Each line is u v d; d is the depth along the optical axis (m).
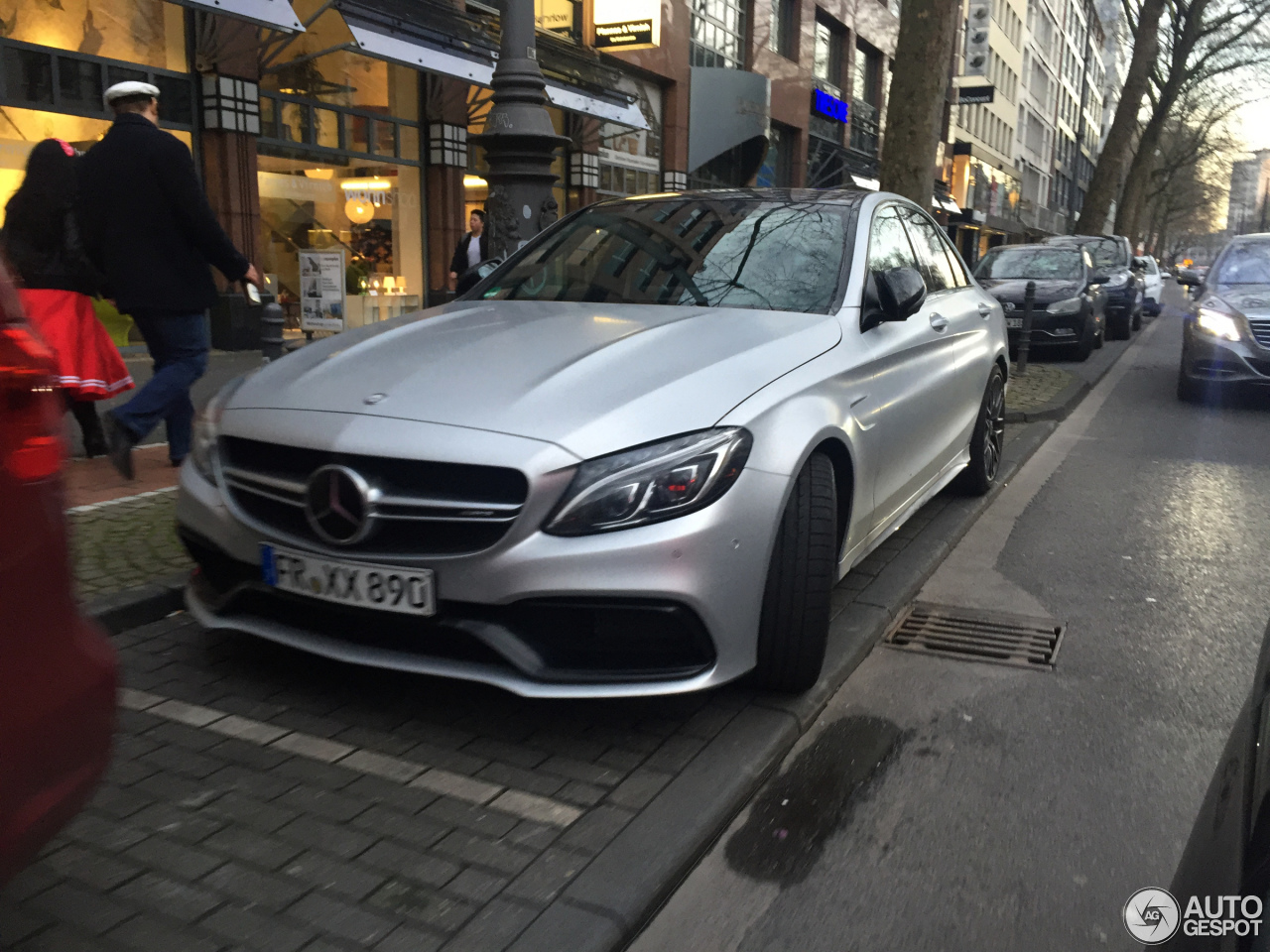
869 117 32.84
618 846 2.45
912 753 3.08
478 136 6.62
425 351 3.35
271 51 12.90
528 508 2.71
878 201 4.63
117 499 5.18
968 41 41.78
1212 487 6.67
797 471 3.02
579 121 18.33
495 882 2.32
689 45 21.59
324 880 2.32
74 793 1.75
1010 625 4.18
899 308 3.86
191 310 5.49
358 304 14.64
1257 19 35.19
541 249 4.60
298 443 2.92
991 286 14.11
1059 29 70.19
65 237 5.44
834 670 3.49
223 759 2.86
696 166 22.06
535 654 2.81
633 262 4.23
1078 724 3.29
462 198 16.19
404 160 15.38
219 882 2.31
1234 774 1.38
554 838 2.50
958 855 2.56
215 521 3.13
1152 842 2.63
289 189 13.61
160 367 5.58
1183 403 10.32
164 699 3.21
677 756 2.90
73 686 1.76
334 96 14.12
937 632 4.09
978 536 5.47
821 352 3.46
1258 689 1.47
